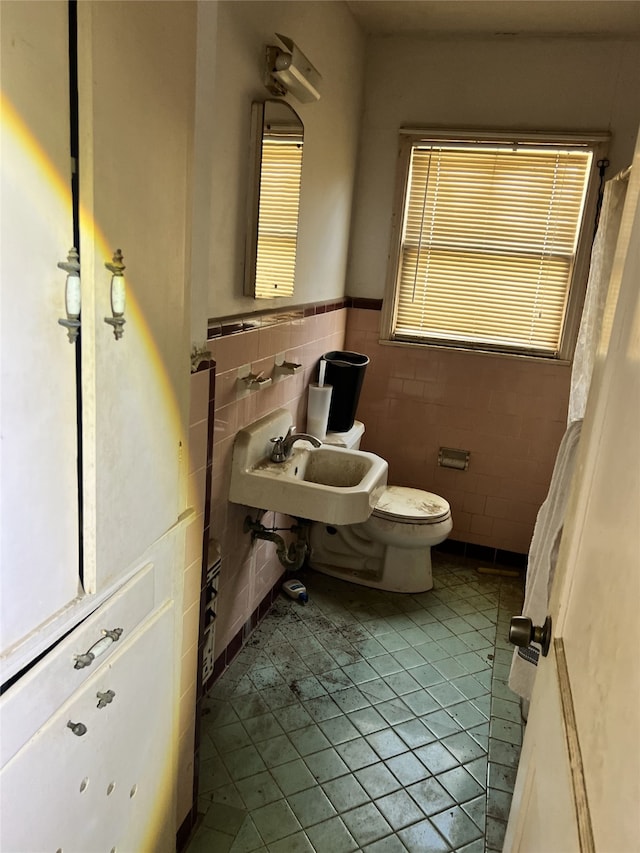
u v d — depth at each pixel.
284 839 1.65
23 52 0.67
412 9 2.60
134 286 0.96
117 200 0.87
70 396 0.84
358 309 3.26
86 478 0.89
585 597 0.76
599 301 1.85
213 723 2.04
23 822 0.84
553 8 2.50
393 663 2.41
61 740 0.90
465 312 3.16
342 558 3.02
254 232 1.97
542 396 3.08
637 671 0.50
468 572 3.20
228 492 2.13
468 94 2.90
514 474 3.21
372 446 3.39
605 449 0.77
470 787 1.86
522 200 2.97
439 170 3.03
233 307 1.98
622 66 2.70
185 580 1.41
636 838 0.45
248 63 1.84
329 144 2.62
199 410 1.42
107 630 1.00
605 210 1.86
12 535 0.75
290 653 2.42
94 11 0.77
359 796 1.80
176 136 1.04
